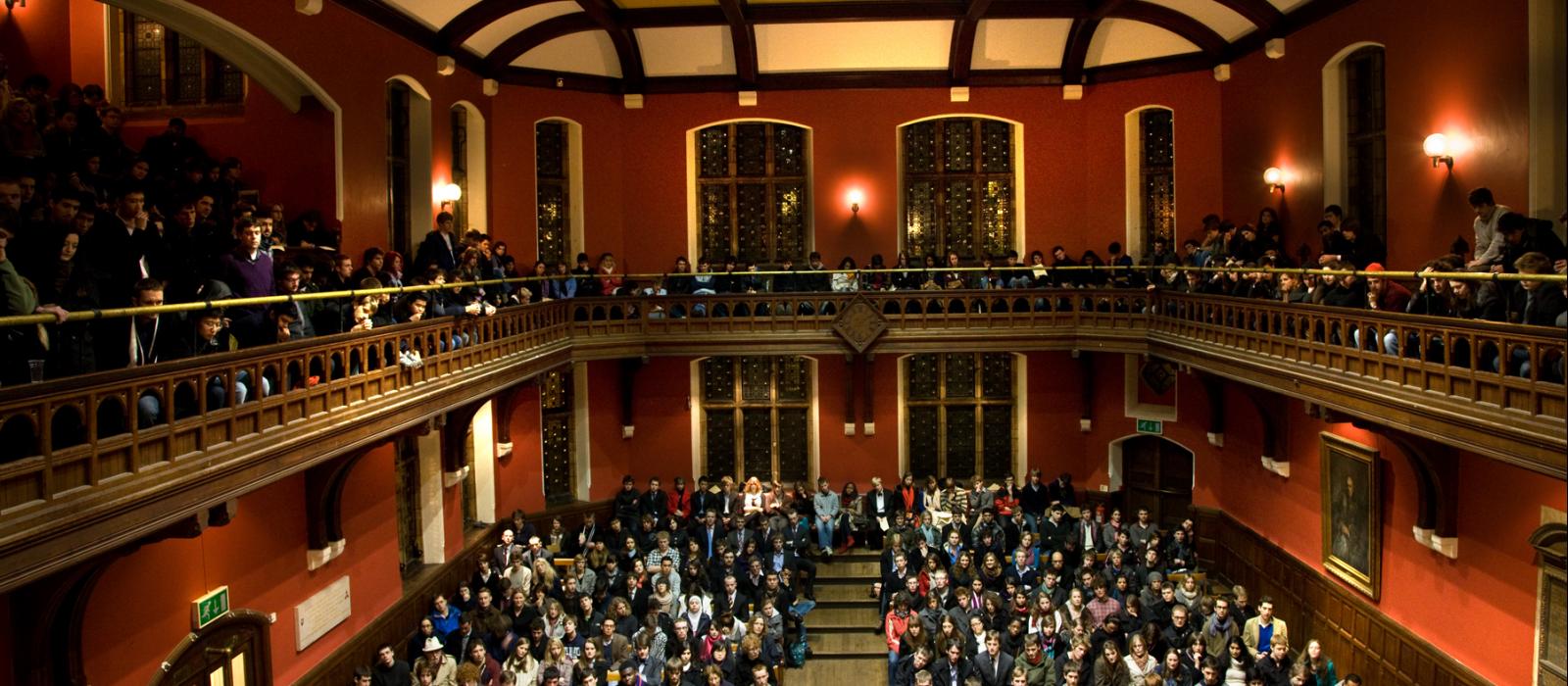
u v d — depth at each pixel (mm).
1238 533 18109
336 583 12680
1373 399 10695
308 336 10172
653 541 18047
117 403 7207
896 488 20344
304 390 9516
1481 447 9047
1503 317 9523
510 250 20188
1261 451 17156
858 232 21484
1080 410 21031
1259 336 13664
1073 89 21016
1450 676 11883
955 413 21844
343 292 10008
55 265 7742
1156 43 20203
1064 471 21188
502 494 18969
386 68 15695
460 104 18703
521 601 14758
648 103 21469
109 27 14742
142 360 7926
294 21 13227
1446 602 12070
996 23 20172
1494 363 9234
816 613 18062
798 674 16312
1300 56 16859
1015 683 12828
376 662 12781
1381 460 13391
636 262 21578
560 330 17953
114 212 8828
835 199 21469
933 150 21781
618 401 21219
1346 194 16031
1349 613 14203
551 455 20844
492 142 19812
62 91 11445
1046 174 21266
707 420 21766
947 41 20719
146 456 7414
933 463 21875
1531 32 11664
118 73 14781
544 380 18703
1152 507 20672
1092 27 19906
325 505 12156
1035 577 16250
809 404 21703
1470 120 12836
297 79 13609
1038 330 19125
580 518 20656
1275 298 13844
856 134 21422
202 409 8016
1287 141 17391
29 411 6281
